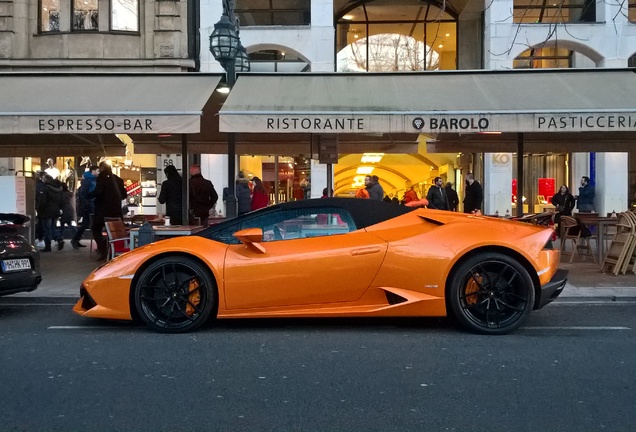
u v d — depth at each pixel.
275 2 17.56
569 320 6.76
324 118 8.68
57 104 9.12
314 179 17.89
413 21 19.11
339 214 6.17
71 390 4.29
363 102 9.15
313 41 17.17
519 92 9.54
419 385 4.37
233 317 5.90
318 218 6.14
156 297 6.01
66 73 10.70
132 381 4.48
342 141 13.58
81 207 14.83
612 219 11.47
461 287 5.84
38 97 9.55
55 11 17.06
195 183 11.55
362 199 6.34
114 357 5.14
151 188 18.33
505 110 8.66
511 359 5.05
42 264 11.71
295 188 18.75
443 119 8.67
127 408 3.92
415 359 5.05
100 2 16.92
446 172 22.45
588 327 6.37
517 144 12.48
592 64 18.03
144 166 18.33
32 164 17.86
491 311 5.95
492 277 5.89
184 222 12.02
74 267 11.28
